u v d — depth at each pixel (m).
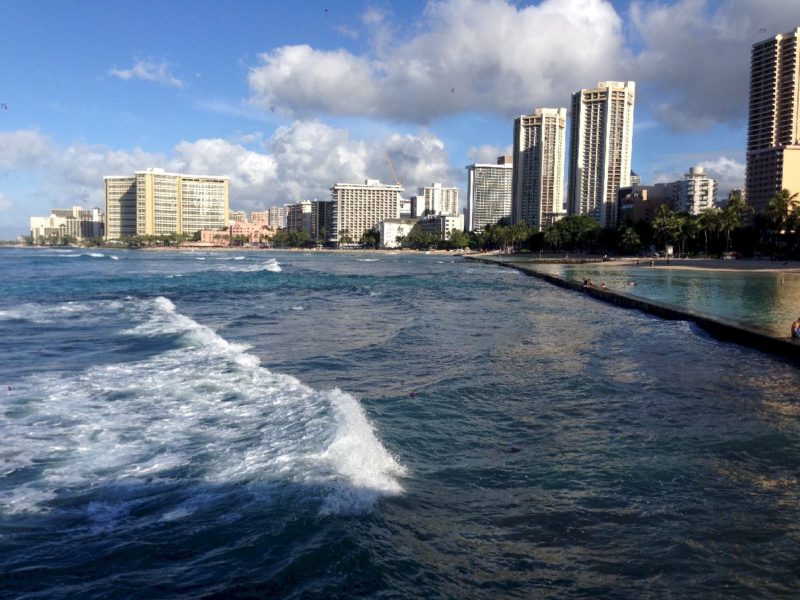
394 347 22.30
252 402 13.29
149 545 7.11
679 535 7.78
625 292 48.50
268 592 6.20
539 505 8.60
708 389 16.22
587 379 17.20
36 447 10.45
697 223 122.00
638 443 11.53
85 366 17.27
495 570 6.83
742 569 7.00
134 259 138.12
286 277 72.38
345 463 9.63
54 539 7.25
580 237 157.25
